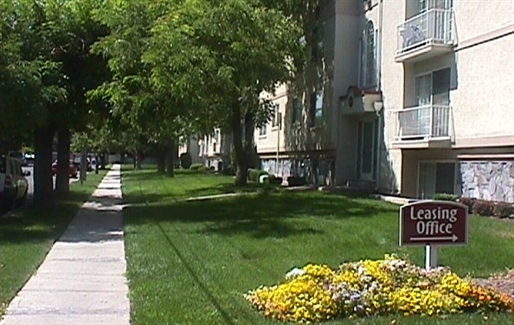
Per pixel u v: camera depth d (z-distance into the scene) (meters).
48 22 19.50
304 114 30.44
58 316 7.87
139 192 30.91
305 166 30.84
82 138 37.47
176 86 17.95
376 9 24.44
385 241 13.38
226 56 19.70
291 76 26.69
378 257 11.62
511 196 17.09
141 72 18.70
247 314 7.72
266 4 27.41
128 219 18.50
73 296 8.94
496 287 8.90
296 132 31.56
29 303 8.51
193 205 21.97
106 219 18.98
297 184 30.09
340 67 26.39
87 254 12.62
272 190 26.67
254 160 38.34
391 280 8.10
